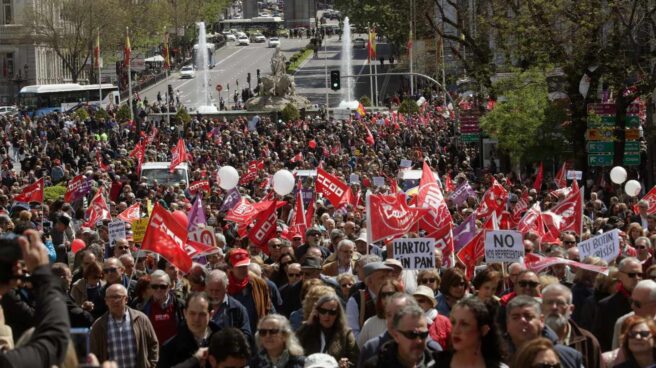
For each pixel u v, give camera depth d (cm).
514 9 6266
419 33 12900
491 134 6556
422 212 2494
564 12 5925
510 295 1825
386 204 2467
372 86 14675
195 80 17525
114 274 2069
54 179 6794
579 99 6097
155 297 1898
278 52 13525
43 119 10894
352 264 2377
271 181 5091
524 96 6353
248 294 2016
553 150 6338
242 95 14875
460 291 1814
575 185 3494
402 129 9450
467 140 7838
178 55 19512
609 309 1839
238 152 7712
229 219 3262
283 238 3138
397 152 8269
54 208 3906
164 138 9156
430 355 1446
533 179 6444
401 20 12150
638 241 2472
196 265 2000
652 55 5997
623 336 1453
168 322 1905
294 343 1515
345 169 6488
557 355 1259
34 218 3478
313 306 1659
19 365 950
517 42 6262
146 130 9819
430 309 1678
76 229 4209
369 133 8506
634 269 1819
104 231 3180
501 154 7256
